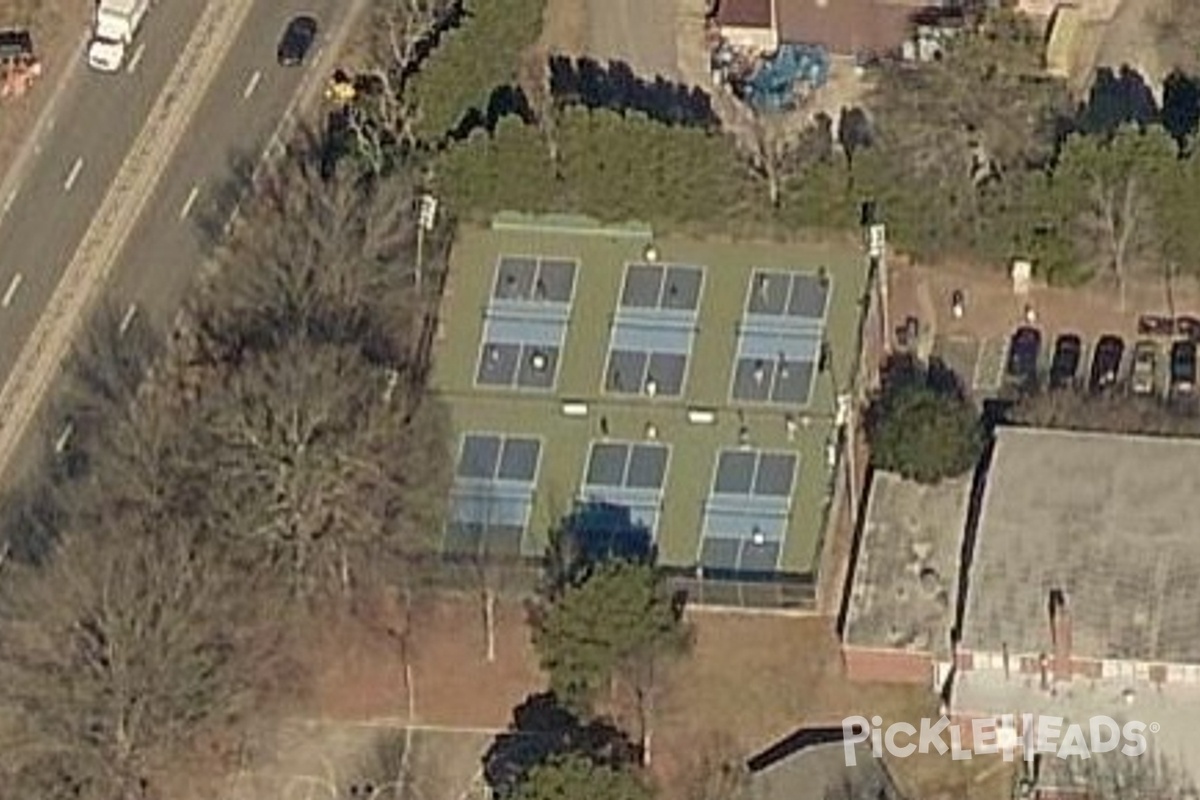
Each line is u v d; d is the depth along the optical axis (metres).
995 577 197.88
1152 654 194.88
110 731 192.12
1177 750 194.12
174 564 197.12
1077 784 194.12
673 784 197.25
